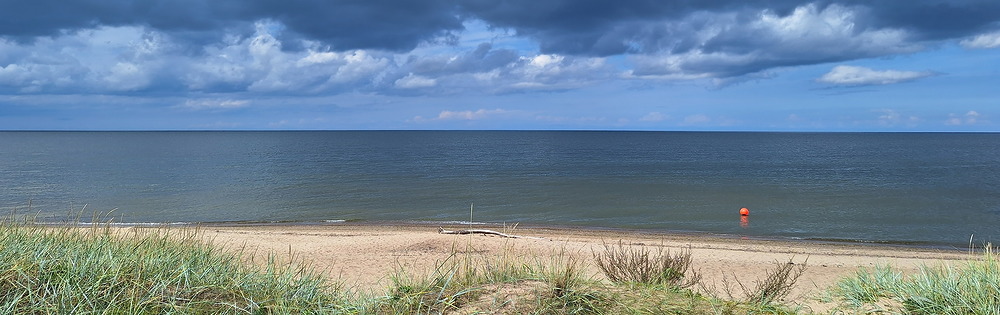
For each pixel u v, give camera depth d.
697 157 65.25
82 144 117.69
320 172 40.94
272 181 34.06
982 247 15.50
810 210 22.61
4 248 4.62
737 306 5.00
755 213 21.75
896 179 36.56
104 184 32.25
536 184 32.50
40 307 3.73
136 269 4.50
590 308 4.40
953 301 5.14
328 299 4.67
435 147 98.00
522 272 5.38
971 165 50.91
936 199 26.06
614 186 31.55
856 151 84.31
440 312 4.17
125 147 96.50
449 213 21.88
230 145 110.31
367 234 15.51
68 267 4.27
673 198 26.30
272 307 4.35
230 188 30.17
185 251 5.50
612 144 119.19
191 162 53.41
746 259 12.33
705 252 13.29
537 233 16.70
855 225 19.30
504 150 85.00
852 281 6.45
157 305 3.99
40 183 32.88
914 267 11.21
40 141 143.75
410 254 11.20
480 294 4.62
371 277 8.55
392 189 29.72
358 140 158.00
